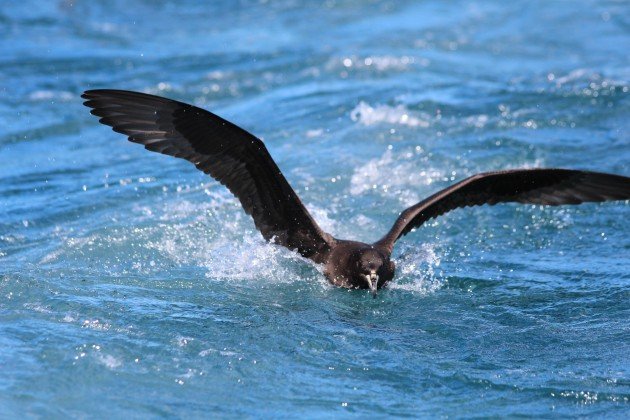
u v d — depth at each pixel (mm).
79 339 10688
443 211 13398
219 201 15547
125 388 9828
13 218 14773
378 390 10000
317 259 13055
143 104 11945
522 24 27703
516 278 13242
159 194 15875
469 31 27000
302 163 17109
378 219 15172
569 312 12062
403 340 11180
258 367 10359
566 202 13031
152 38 25938
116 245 13758
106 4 29109
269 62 23562
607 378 10227
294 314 11844
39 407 9398
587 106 20031
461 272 13484
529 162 17172
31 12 27703
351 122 19203
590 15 28578
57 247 13609
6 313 11297
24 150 18031
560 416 9531
